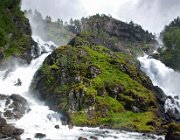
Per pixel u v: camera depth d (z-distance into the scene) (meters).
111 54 119.38
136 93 93.75
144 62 181.75
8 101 82.31
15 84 109.31
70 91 86.38
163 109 104.88
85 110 83.12
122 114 86.62
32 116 79.44
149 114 90.38
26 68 124.50
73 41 126.06
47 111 84.62
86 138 58.88
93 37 141.75
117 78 99.56
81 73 95.19
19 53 136.88
